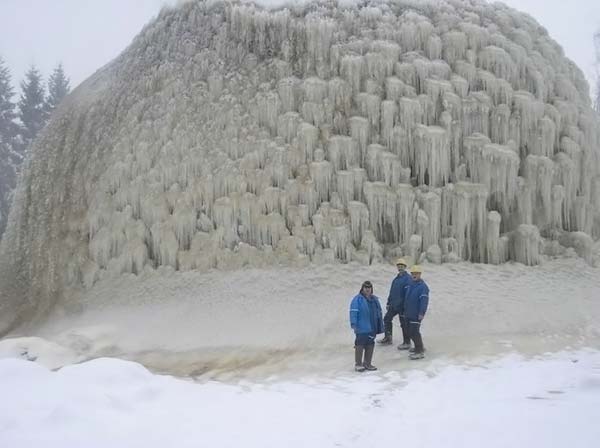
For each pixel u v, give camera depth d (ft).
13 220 64.08
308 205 45.52
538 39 54.80
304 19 51.85
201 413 20.01
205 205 47.44
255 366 34.27
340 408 21.89
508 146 47.24
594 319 38.55
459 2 54.44
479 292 40.73
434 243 44.57
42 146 64.59
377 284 42.09
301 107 48.26
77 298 50.11
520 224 46.21
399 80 47.85
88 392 19.71
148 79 54.80
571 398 21.08
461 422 18.58
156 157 50.52
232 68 51.60
